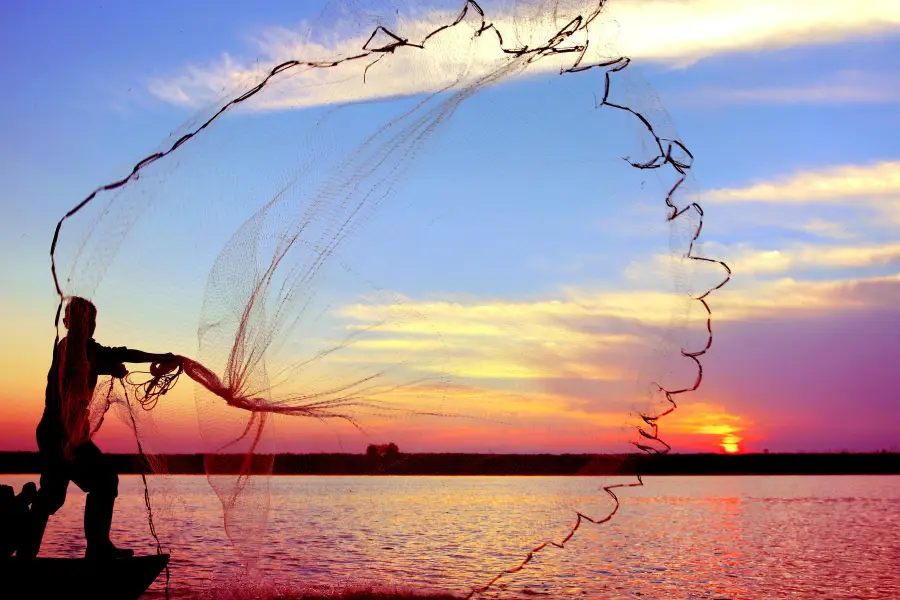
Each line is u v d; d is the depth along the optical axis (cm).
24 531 758
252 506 878
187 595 965
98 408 789
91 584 779
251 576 977
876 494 3344
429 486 3728
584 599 1004
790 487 4094
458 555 1327
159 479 895
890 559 1356
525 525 1759
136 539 1512
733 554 1405
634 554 1388
